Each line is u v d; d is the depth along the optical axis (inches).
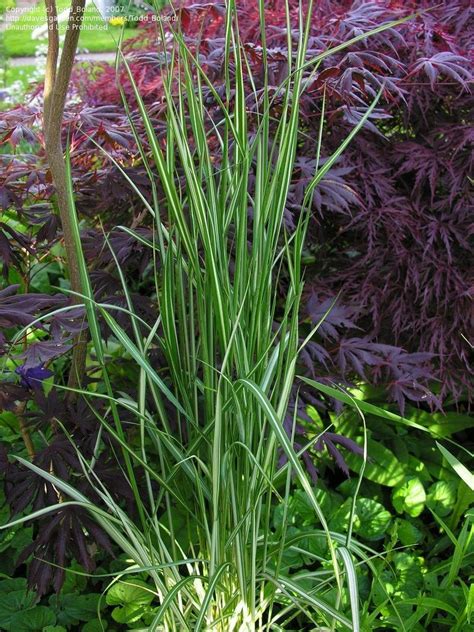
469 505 51.5
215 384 33.6
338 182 45.7
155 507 33.9
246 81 48.5
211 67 48.0
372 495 52.4
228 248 44.3
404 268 53.9
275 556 42.5
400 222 51.1
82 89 70.1
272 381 35.9
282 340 32.0
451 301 53.7
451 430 56.1
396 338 52.2
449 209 52.7
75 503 31.2
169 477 33.2
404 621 39.9
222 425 31.7
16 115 48.4
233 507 32.4
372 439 55.4
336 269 56.2
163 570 33.9
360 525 47.1
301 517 47.6
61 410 39.8
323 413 57.3
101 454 40.2
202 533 36.5
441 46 53.0
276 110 47.4
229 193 34.9
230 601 34.3
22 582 44.0
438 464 55.4
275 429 26.8
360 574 44.3
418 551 48.5
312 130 51.2
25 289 47.4
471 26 55.9
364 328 56.1
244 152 30.6
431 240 50.8
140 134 47.4
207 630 34.4
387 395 55.6
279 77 47.3
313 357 50.3
